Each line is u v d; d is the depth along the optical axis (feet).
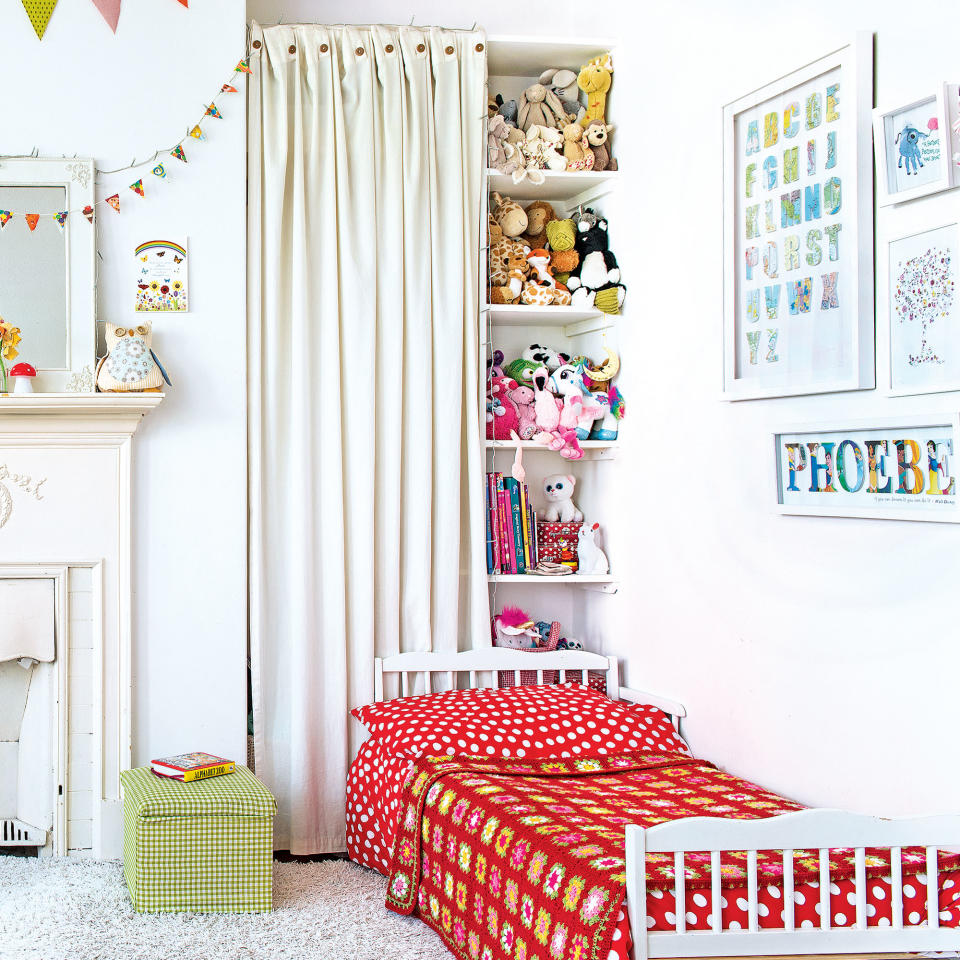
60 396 9.21
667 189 9.84
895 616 6.84
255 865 8.46
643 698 10.12
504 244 11.29
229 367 9.96
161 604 9.82
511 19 11.67
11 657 9.54
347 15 11.21
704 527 9.16
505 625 11.05
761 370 8.23
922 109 6.52
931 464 6.48
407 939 7.92
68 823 9.68
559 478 11.52
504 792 7.74
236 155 9.98
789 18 7.93
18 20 9.64
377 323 10.52
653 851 5.75
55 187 9.64
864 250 7.04
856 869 6.04
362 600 10.30
